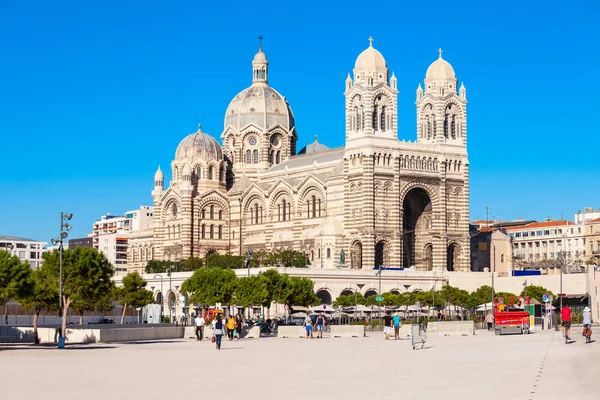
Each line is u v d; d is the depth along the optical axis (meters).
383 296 198.62
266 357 89.56
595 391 56.44
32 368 75.31
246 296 178.50
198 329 124.75
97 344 115.56
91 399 54.53
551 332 145.38
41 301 120.50
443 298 196.62
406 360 83.62
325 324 168.75
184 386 61.59
